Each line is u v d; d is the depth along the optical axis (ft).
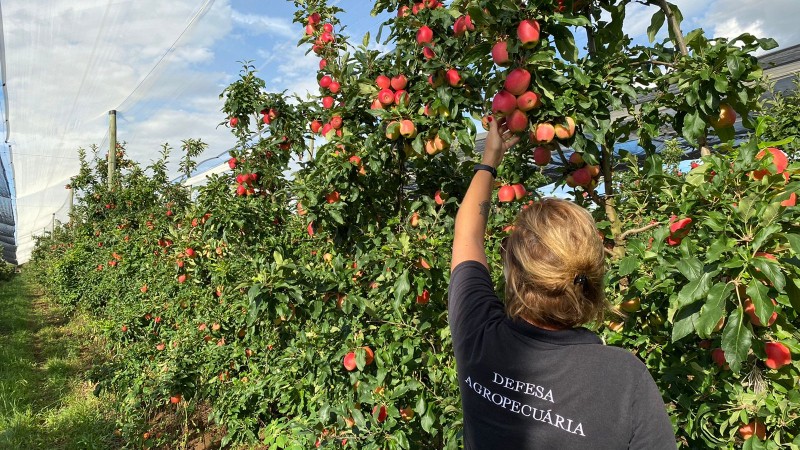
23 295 56.85
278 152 14.78
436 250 7.82
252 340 14.92
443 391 8.27
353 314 9.40
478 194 4.65
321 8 11.69
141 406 16.67
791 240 4.06
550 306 3.31
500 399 3.36
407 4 8.94
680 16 6.43
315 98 11.43
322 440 9.55
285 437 12.92
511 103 5.76
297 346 11.89
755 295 4.11
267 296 8.97
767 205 4.27
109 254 31.07
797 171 4.90
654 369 6.20
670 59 6.41
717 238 4.44
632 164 6.91
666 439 2.96
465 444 3.63
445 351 8.25
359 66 9.63
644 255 5.63
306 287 9.21
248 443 15.19
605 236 6.89
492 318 3.69
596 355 3.19
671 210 5.49
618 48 6.83
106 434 16.25
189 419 17.15
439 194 9.30
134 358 18.97
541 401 3.19
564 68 5.93
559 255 3.26
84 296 34.91
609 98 6.15
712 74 5.55
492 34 6.07
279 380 13.97
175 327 20.95
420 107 8.50
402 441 8.05
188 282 19.01
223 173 16.69
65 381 21.61
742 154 4.72
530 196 8.86
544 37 5.99
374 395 8.67
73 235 47.65
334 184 9.31
